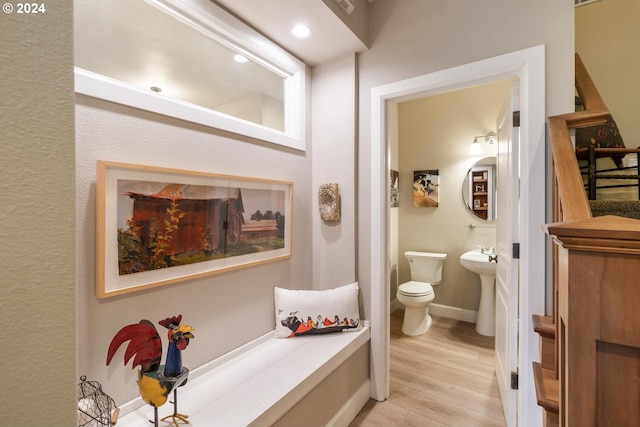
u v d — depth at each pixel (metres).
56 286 0.43
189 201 1.48
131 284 1.27
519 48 1.60
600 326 0.60
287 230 2.06
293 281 2.13
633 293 0.57
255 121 2.06
